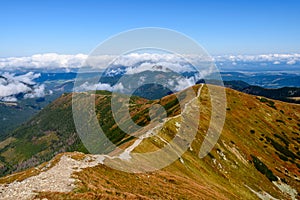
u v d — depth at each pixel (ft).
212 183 277.03
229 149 410.31
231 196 272.10
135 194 143.13
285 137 552.00
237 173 362.33
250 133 518.78
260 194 358.64
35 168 157.07
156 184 173.37
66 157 170.60
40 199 119.03
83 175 147.95
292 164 472.85
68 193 123.24
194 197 172.65
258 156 447.42
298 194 402.52
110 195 126.82
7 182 141.08
